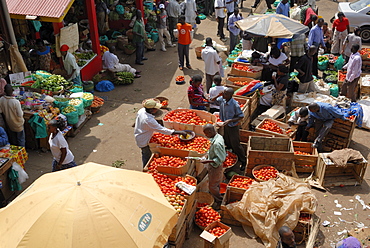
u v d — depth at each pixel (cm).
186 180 655
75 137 952
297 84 1054
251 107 951
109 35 1647
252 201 645
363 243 611
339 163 750
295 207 625
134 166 840
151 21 1745
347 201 730
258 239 634
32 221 366
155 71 1382
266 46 1265
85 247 353
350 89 1084
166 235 401
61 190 393
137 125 734
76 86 1061
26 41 1266
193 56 1531
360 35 1647
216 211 689
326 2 2353
